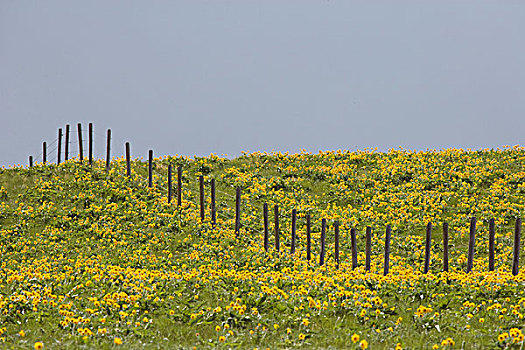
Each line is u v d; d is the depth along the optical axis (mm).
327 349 29500
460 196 99062
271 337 32438
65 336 31422
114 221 87375
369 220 91375
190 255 71625
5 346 27875
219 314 35750
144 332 32906
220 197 101750
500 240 79875
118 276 48938
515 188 101688
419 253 74438
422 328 34312
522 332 31984
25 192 99125
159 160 121375
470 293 42156
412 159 120375
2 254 74500
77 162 113438
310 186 108188
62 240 80938
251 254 72625
